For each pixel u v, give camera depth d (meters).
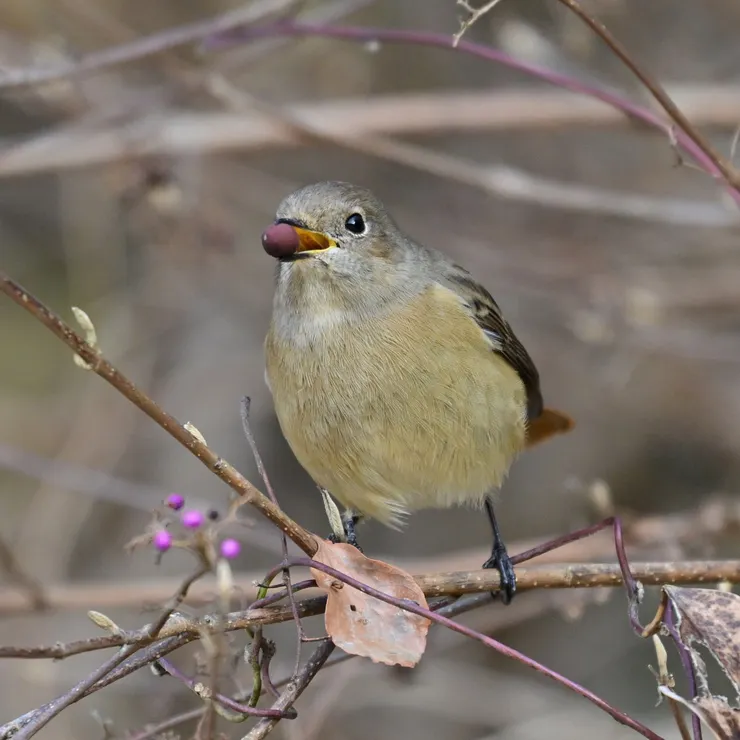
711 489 12.35
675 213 9.91
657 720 10.88
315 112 10.71
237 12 9.44
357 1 9.97
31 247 13.49
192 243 11.77
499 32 10.93
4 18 10.69
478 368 6.98
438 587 5.80
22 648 4.31
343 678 8.62
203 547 4.21
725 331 11.80
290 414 7.06
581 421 12.54
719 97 10.41
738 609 5.11
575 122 10.40
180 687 8.36
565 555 8.80
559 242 12.09
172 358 12.56
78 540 11.77
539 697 10.71
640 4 12.01
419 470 6.93
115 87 11.07
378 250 7.04
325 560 5.10
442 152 12.91
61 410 12.67
